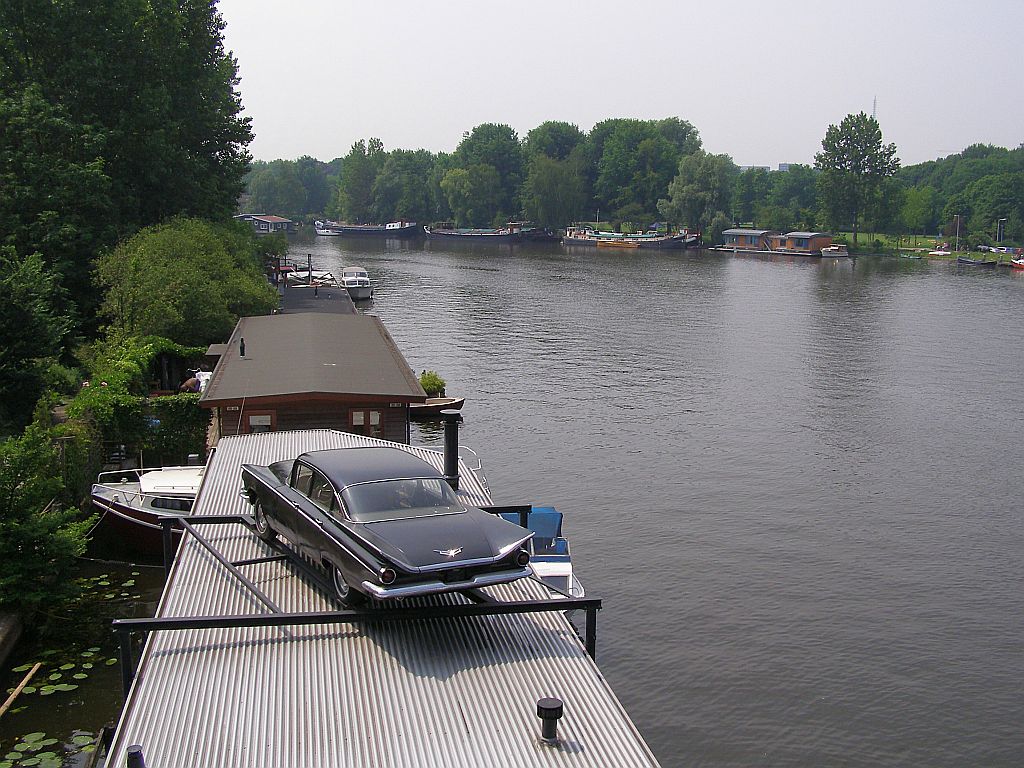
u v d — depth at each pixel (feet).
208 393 103.35
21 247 156.35
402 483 39.34
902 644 75.25
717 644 74.49
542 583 38.91
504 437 134.82
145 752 27.43
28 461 69.05
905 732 63.72
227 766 26.91
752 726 63.82
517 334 228.43
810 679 69.77
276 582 40.40
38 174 157.48
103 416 102.94
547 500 108.06
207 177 227.61
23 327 108.27
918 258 524.52
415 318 254.27
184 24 214.28
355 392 102.83
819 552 93.71
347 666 32.86
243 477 47.03
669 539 96.48
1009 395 166.20
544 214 643.86
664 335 229.86
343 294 260.62
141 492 84.58
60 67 172.76
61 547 68.44
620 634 75.77
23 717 58.08
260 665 32.76
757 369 187.62
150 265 152.35
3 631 64.59
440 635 35.47
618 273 400.88
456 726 29.25
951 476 119.55
